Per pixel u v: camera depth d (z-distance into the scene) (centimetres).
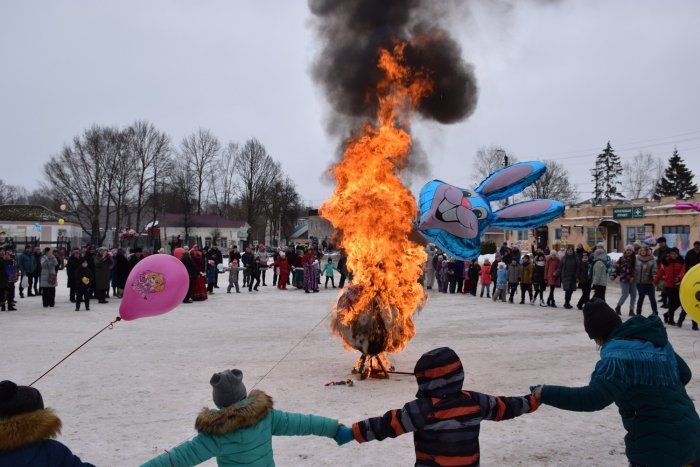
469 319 1430
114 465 502
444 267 2216
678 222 3247
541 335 1177
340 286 2370
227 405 324
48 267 1675
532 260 1823
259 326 1302
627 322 370
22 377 811
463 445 320
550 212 734
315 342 1093
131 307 545
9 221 5750
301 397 710
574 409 346
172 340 1114
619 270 1532
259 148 7269
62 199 6112
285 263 2341
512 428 604
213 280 2164
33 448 279
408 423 325
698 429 340
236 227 7531
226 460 318
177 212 7475
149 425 606
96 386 764
